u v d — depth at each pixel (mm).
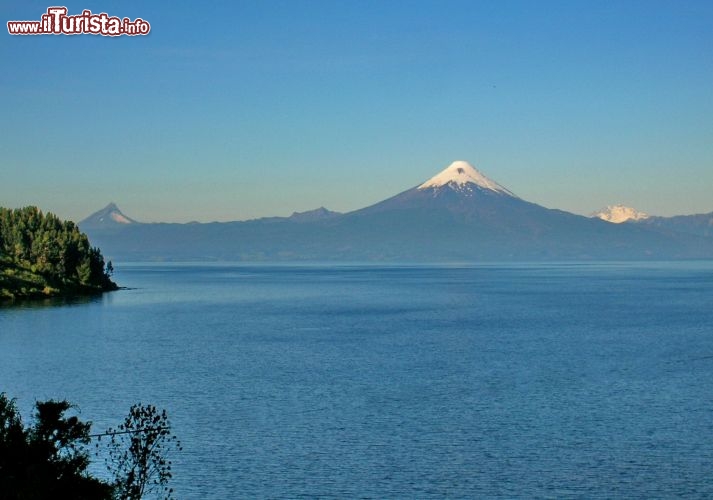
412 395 78625
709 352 112562
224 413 70625
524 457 57344
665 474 53875
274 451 58531
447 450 58844
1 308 185125
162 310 196250
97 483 32781
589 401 75500
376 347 119125
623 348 117375
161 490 50250
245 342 126375
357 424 66375
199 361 103750
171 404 74625
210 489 50781
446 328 150000
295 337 133875
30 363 102062
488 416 69188
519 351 114000
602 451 58719
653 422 67125
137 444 36000
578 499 49438
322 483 51906
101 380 88438
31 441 32875
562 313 187750
